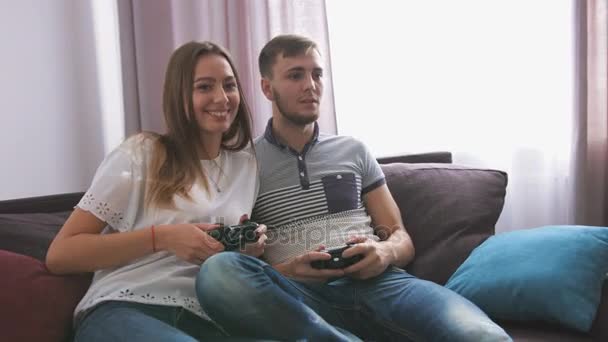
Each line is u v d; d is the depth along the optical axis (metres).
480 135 2.29
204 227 1.24
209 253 1.21
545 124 2.27
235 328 1.13
